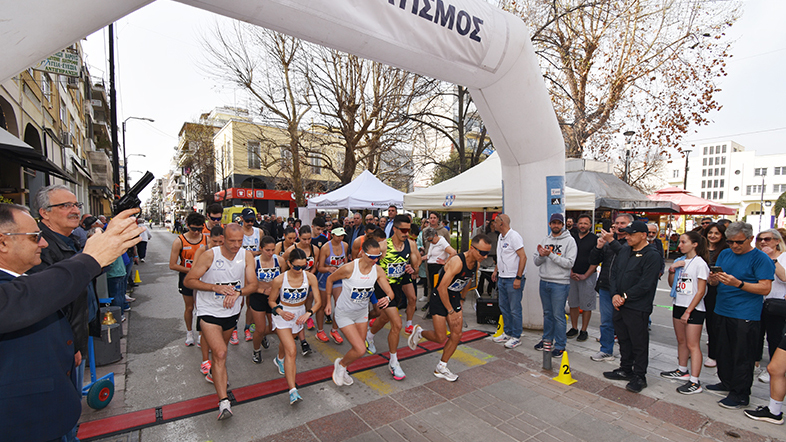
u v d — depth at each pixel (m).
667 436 3.05
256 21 2.94
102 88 26.12
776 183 71.56
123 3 2.26
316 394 3.73
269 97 15.30
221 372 3.24
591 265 5.10
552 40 11.46
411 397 3.69
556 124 5.32
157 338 5.40
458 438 3.01
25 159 6.14
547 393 3.80
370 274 3.82
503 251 5.19
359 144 17.14
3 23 1.83
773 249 4.10
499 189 6.90
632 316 3.85
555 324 4.73
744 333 3.43
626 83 13.77
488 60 4.27
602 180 12.41
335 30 3.15
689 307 3.78
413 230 5.91
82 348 2.57
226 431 3.07
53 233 2.55
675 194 15.41
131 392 3.72
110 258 1.66
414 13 3.51
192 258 4.90
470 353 4.89
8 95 8.62
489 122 5.23
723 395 3.77
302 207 16.19
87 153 23.88
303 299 3.66
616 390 3.88
